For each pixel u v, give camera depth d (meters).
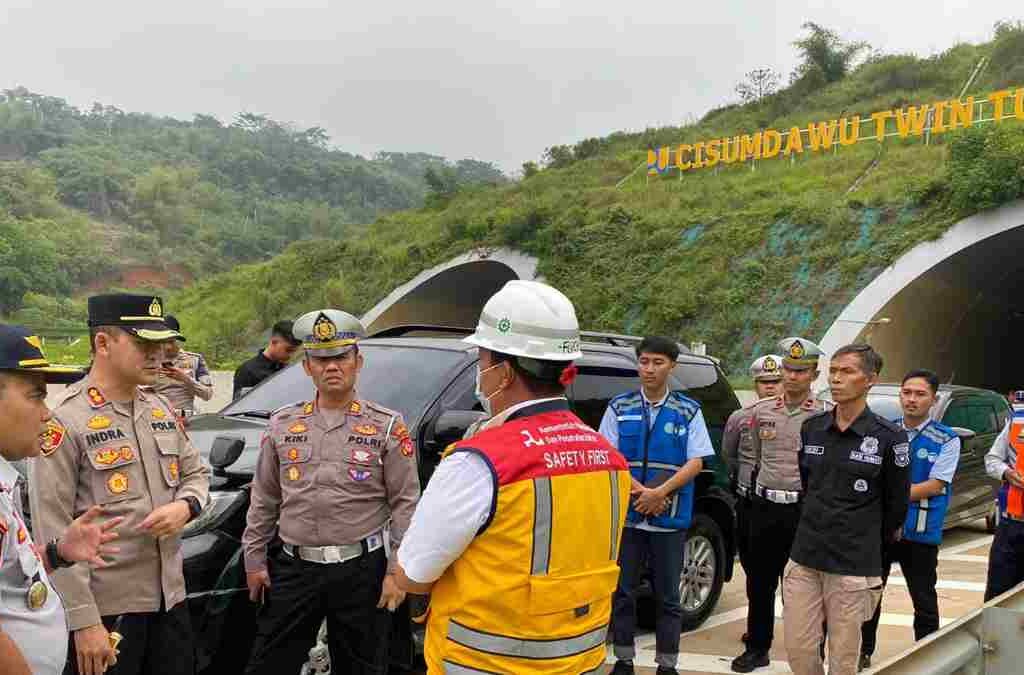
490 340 2.13
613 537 2.15
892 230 24.59
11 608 1.96
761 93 50.72
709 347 25.02
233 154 138.25
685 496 4.61
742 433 5.22
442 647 2.02
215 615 3.54
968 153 23.88
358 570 3.34
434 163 188.75
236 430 4.33
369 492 3.37
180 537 3.09
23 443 2.05
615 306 28.66
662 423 4.63
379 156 194.62
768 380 5.58
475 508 1.93
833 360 3.82
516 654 1.95
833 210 26.42
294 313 40.44
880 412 8.73
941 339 26.59
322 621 3.49
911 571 4.68
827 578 3.80
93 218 97.25
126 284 83.19
